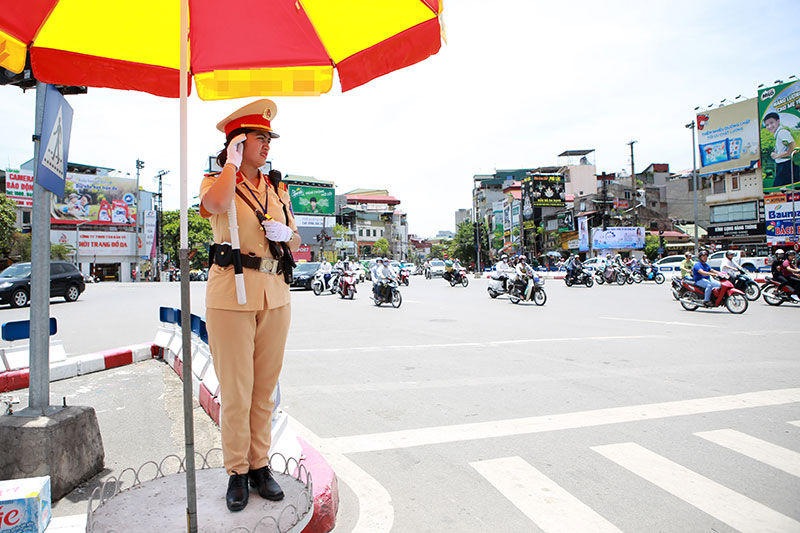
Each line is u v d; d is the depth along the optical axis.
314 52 2.88
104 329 9.98
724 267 14.84
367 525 2.54
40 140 2.76
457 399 4.77
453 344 7.86
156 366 6.27
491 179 85.25
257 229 2.30
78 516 2.45
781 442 3.54
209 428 3.97
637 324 9.84
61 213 43.62
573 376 5.57
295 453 2.98
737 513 2.57
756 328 8.98
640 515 2.57
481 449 3.52
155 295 20.83
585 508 2.66
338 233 78.69
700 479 2.98
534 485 2.95
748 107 35.94
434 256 122.25
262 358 2.38
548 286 24.19
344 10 2.58
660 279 25.95
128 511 2.20
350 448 3.58
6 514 2.13
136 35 2.75
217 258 2.24
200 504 2.27
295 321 11.24
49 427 2.75
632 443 3.57
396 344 7.96
